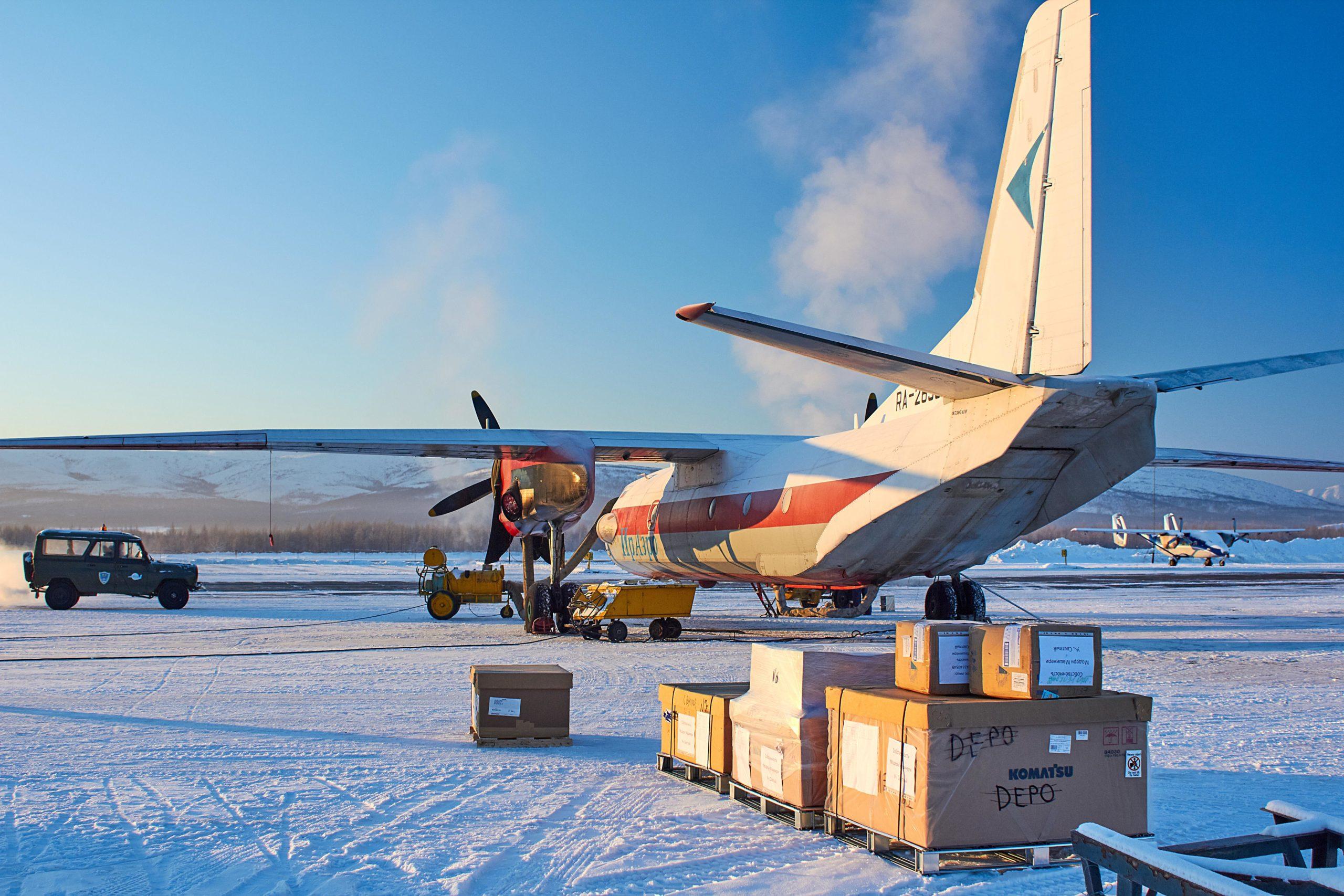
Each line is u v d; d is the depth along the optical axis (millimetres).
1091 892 3664
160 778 6715
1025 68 11391
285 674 12367
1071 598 31875
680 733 6984
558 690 8109
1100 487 11898
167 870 4785
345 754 7602
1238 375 10688
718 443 18094
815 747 5738
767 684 6227
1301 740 8742
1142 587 38906
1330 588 38594
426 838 5410
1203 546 66812
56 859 4934
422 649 15539
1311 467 19156
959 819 4902
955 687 5367
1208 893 3041
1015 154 11430
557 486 16844
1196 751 8242
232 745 7895
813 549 14477
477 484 21500
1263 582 43375
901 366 9750
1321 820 3984
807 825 5688
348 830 5539
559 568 18812
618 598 16969
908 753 5000
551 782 6785
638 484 22516
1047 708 5105
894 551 13711
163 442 14312
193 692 10797
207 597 30375
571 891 4617
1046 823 5047
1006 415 11047
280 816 5816
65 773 6832
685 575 20281
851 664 5938
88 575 24203
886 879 4840
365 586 37000
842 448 14430
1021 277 11148
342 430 15289
